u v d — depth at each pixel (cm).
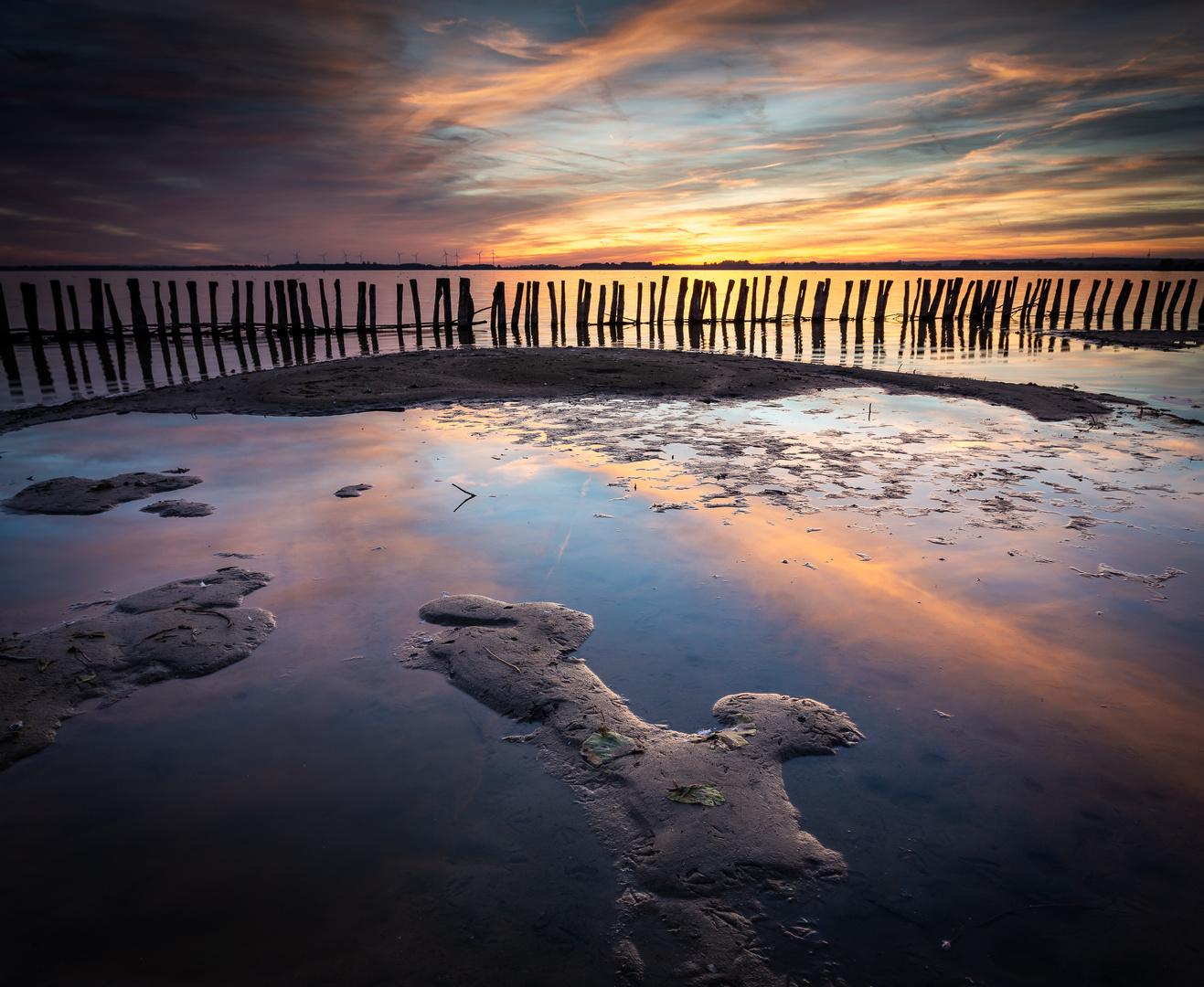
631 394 1005
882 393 1016
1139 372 1313
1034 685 290
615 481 580
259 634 337
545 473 603
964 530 465
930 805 226
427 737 264
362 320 2514
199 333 2266
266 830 218
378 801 230
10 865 204
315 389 1004
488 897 194
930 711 274
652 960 176
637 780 238
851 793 232
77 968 173
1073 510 503
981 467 616
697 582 390
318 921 186
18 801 231
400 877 200
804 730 262
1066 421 809
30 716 275
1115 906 190
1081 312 3412
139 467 632
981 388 1044
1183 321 2770
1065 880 198
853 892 196
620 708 278
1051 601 362
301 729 268
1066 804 225
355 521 491
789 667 305
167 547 446
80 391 1210
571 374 1145
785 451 674
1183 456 649
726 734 261
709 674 301
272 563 420
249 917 187
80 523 490
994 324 2850
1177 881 197
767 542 447
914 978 171
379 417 856
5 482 592
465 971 172
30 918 187
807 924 186
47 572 407
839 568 406
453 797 233
